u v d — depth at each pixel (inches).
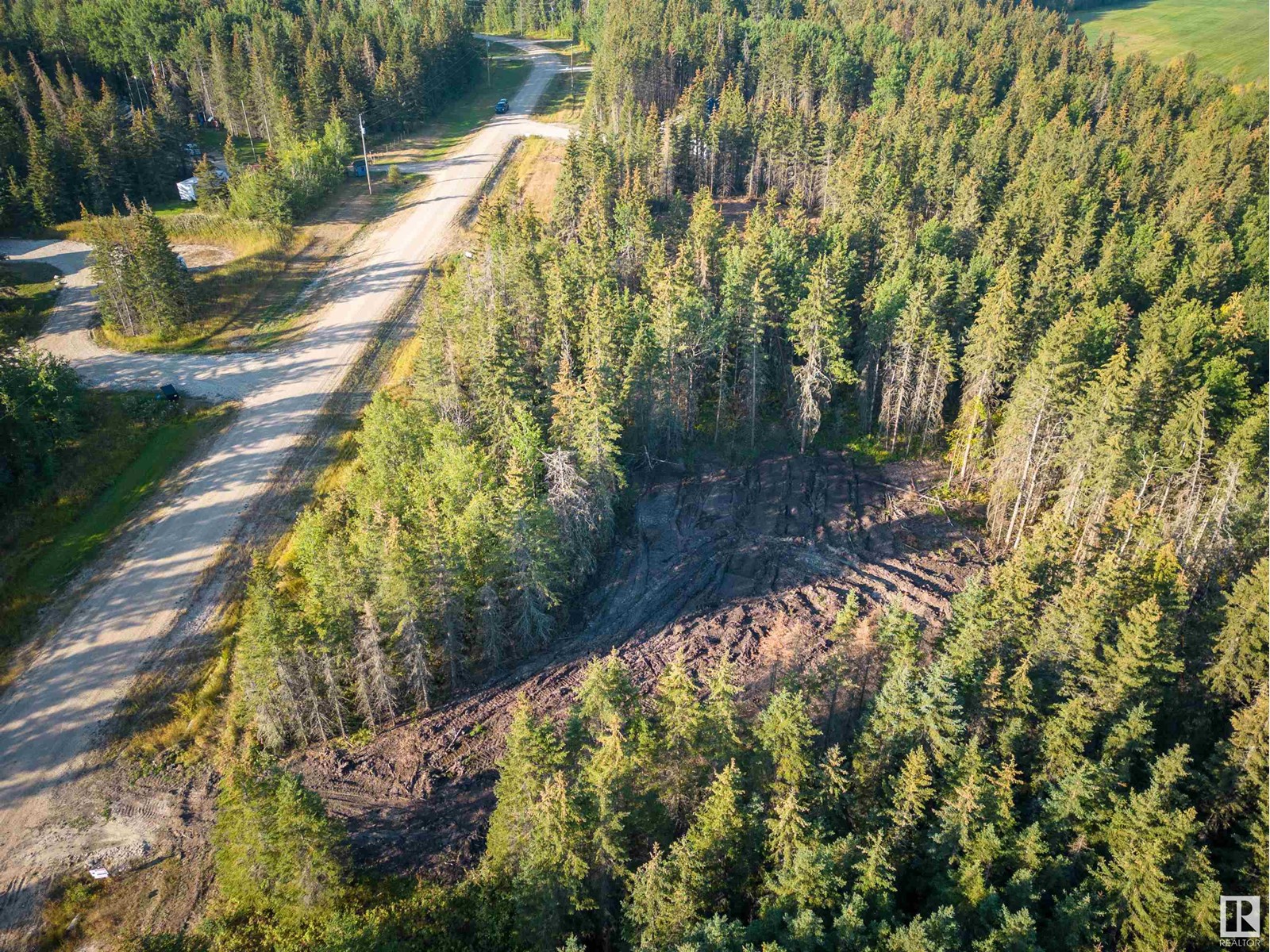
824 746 1643.7
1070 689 1488.7
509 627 2004.2
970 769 1334.9
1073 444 2135.8
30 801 1640.0
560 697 1861.5
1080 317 2399.1
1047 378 2177.7
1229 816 1405.0
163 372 3004.4
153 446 2640.3
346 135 4731.8
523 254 2664.9
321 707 1780.3
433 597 1800.0
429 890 1432.1
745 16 6697.8
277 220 3959.2
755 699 1839.3
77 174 4131.4
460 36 6146.7
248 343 3213.6
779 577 2228.1
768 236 2878.9
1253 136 4352.9
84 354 3088.1
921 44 5664.4
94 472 2504.9
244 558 2244.1
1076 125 4788.4
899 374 2586.1
